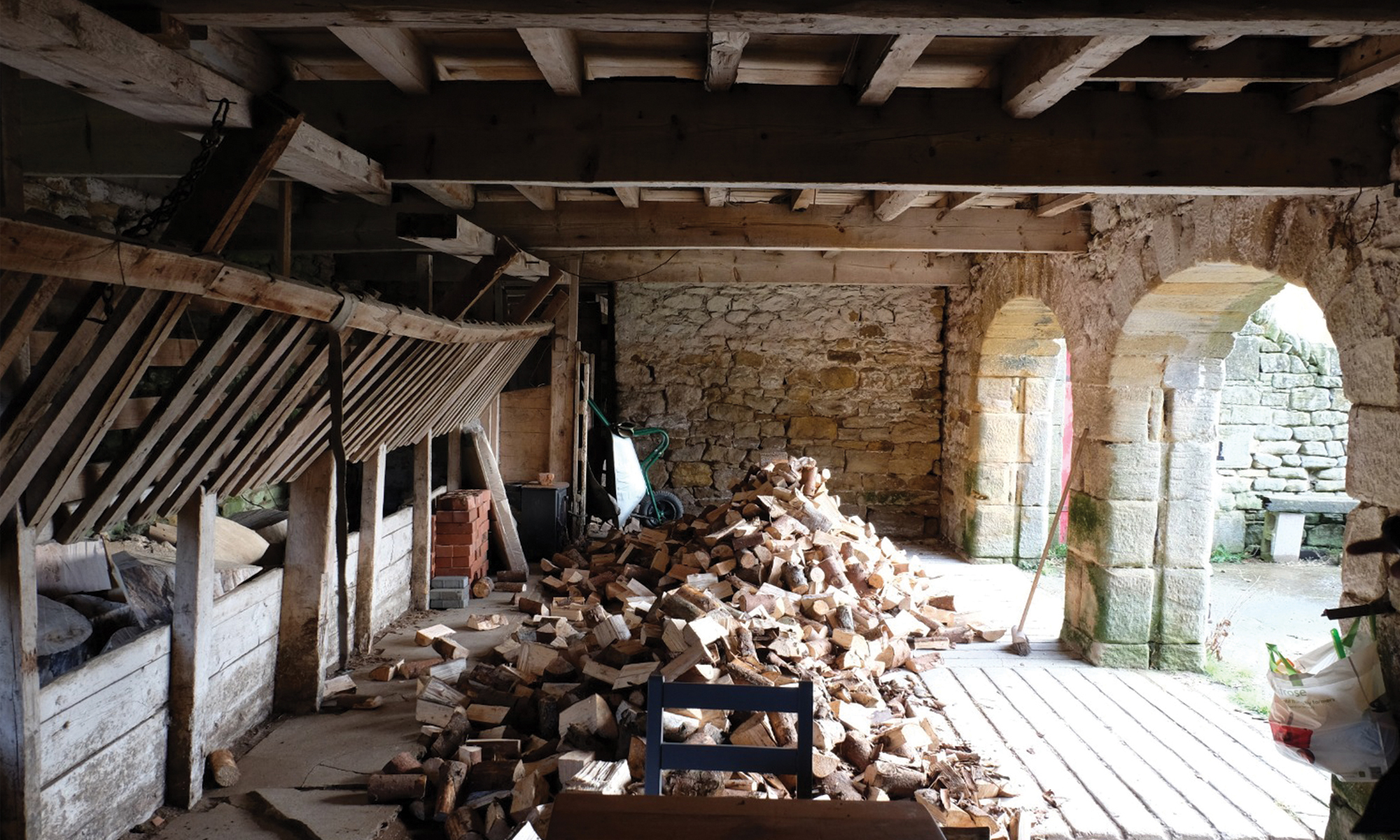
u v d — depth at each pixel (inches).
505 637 186.4
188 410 91.4
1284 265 120.6
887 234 193.0
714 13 63.9
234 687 129.0
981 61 98.2
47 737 86.9
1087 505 187.9
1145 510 178.5
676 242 190.5
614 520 282.0
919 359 313.3
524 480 267.6
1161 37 86.7
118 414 81.4
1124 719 153.3
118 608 111.6
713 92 102.6
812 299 311.6
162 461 93.0
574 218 189.5
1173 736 145.6
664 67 100.0
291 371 116.1
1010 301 239.8
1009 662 184.5
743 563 195.3
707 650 129.3
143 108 69.7
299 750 128.3
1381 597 101.0
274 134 76.9
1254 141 102.6
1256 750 140.3
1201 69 87.5
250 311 89.1
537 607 206.4
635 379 311.6
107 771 97.5
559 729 123.6
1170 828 115.0
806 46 94.0
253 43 92.5
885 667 172.7
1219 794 124.6
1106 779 129.0
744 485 239.8
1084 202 165.6
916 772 118.8
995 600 236.2
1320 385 304.8
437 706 138.4
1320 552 309.9
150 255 68.1
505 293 256.4
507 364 227.8
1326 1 65.1
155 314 75.5
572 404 266.7
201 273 75.8
